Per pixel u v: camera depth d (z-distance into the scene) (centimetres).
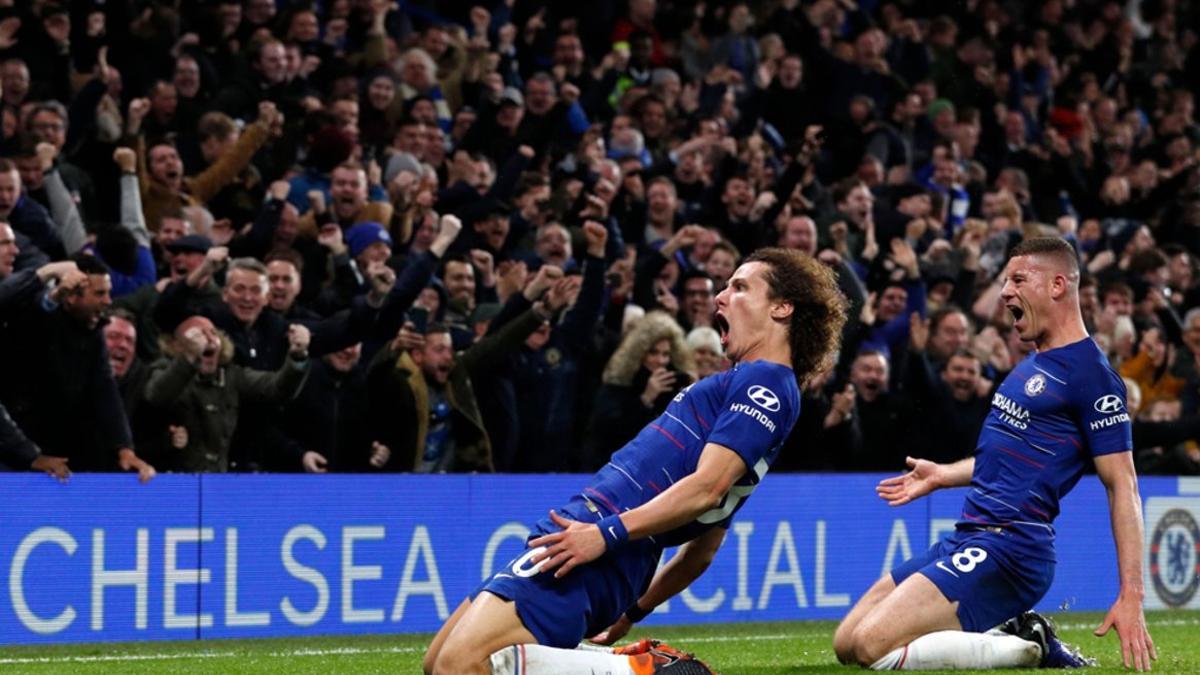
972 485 1109
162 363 1462
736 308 871
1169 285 2486
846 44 2702
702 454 829
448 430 1598
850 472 1758
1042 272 1079
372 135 2125
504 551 1564
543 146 2158
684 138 2370
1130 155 3067
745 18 2689
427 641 1456
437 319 1717
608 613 842
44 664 1233
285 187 1675
